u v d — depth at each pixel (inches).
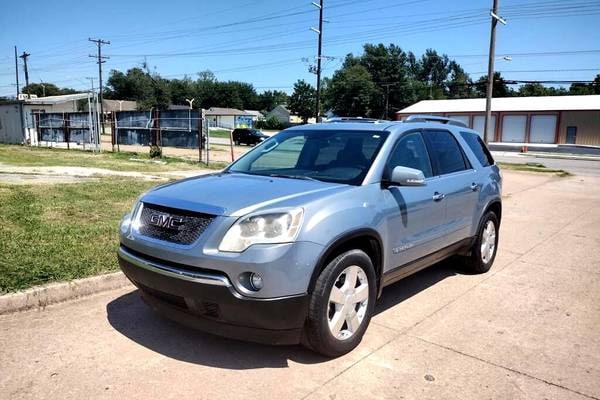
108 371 140.9
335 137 196.2
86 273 201.9
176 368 144.0
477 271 249.4
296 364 149.1
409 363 152.7
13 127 1412.4
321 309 143.7
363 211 158.2
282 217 139.3
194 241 140.6
